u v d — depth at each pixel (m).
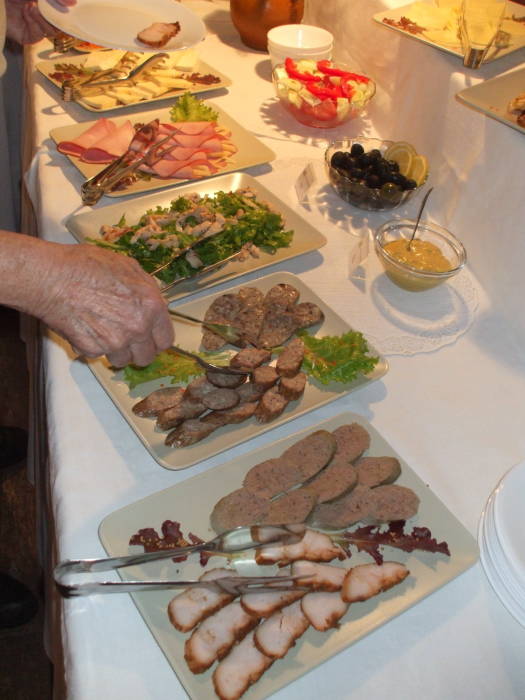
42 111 1.65
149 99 1.69
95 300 0.86
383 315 1.22
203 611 0.74
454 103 1.36
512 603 0.80
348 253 1.36
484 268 1.31
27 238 0.84
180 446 0.92
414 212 1.50
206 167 1.48
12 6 1.67
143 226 1.31
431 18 1.50
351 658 0.75
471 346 1.18
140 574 0.78
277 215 1.31
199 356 1.05
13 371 2.27
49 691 1.54
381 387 1.09
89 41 1.55
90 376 1.04
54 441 0.95
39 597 1.70
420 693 0.73
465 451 1.00
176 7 1.70
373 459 0.93
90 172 1.43
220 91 1.84
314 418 1.03
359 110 1.67
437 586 0.80
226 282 1.24
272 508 0.84
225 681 0.69
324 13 1.99
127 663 0.73
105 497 0.89
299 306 1.15
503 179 1.22
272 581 0.74
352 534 0.84
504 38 1.42
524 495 0.87
